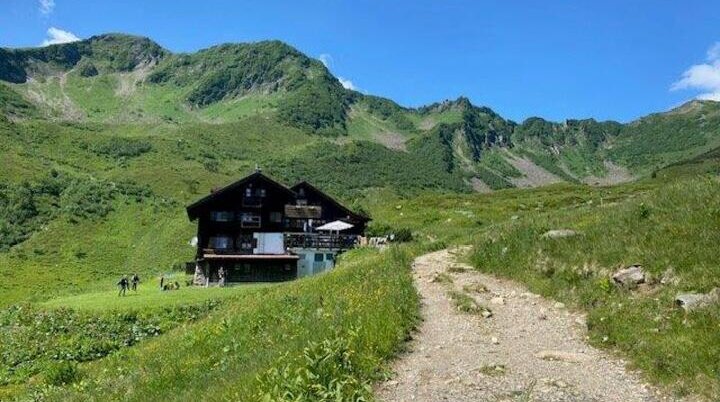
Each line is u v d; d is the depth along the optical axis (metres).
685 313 14.16
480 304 18.30
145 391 15.34
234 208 78.56
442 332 15.84
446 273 23.59
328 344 11.77
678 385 11.61
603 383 12.21
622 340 14.27
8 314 41.44
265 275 70.44
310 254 70.62
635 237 19.39
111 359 25.41
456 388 11.80
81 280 132.12
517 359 13.67
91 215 193.50
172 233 167.12
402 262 26.42
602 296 17.23
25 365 33.25
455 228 74.62
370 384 11.68
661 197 22.38
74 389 19.39
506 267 22.88
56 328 38.28
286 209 79.25
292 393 9.98
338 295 19.95
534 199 120.25
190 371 15.80
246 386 10.98
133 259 155.12
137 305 41.84
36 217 188.75
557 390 11.78
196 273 71.44
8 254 155.38
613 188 142.25
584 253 20.22
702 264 15.96
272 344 15.48
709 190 20.92
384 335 14.03
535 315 17.50
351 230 84.25
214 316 26.92
